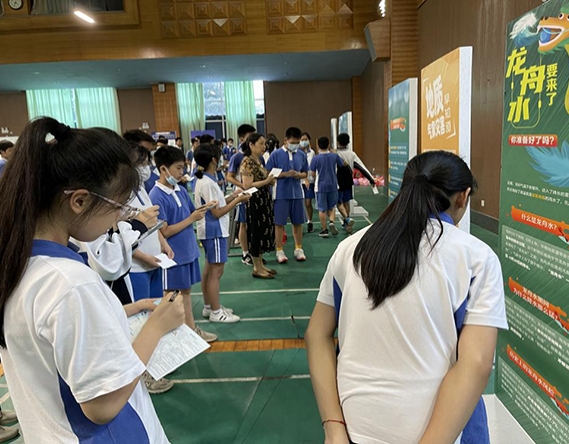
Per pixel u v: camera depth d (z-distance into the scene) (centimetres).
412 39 813
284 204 443
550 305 132
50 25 937
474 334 82
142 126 1466
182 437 189
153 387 223
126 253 170
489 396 174
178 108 1433
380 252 87
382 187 966
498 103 488
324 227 555
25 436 73
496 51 486
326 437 89
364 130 1295
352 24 944
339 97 1398
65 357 66
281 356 258
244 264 450
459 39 597
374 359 86
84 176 69
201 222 292
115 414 70
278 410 207
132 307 106
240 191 313
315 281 390
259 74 1230
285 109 1409
